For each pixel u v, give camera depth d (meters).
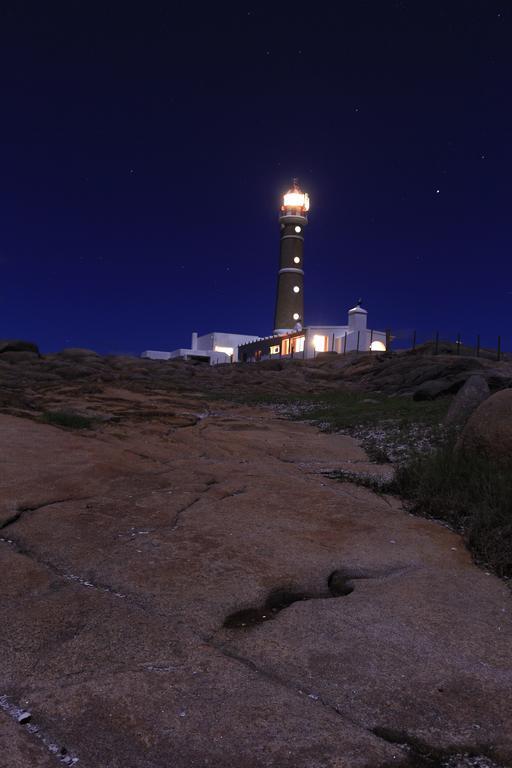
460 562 4.08
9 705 2.15
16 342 28.89
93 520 4.44
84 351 30.92
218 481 6.17
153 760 1.88
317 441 9.98
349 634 2.85
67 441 7.61
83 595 3.11
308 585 3.53
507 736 2.11
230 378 29.39
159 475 6.19
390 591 3.45
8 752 1.86
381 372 29.34
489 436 6.27
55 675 2.35
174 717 2.10
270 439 9.82
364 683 2.41
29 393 15.19
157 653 2.56
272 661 2.57
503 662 2.66
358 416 13.33
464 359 21.64
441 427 10.26
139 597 3.18
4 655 2.49
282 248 75.00
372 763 1.91
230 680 2.37
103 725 2.04
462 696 2.35
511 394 6.49
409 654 2.68
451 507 5.46
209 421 11.99
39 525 4.23
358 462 8.20
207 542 4.13
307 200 75.50
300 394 22.64
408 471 6.59
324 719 2.13
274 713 2.15
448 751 2.02
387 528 4.75
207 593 3.26
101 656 2.51
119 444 7.99
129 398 15.25
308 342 52.38
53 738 1.97
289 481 6.34
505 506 4.87
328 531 4.60
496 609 3.29
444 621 3.06
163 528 4.41
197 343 76.12
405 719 2.19
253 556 3.89
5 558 3.58
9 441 7.20
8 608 2.92
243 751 1.93
